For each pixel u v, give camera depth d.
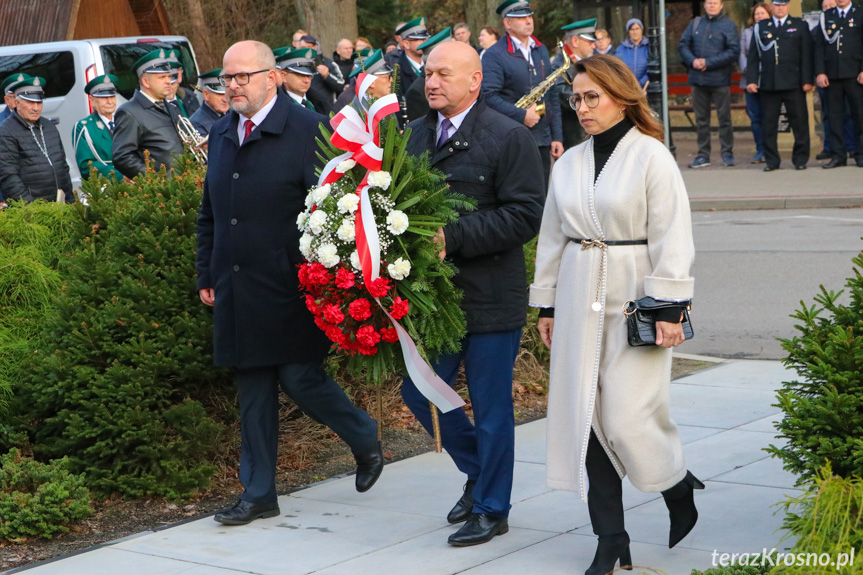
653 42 18.06
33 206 7.53
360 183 5.04
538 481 6.07
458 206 5.08
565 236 4.77
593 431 4.59
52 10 18.34
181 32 24.70
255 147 5.57
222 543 5.31
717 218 15.58
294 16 26.39
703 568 4.64
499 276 5.19
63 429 6.35
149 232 6.36
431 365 5.33
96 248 6.73
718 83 19.36
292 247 5.57
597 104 4.51
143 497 6.11
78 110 14.22
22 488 5.84
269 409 5.73
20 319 6.75
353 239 4.94
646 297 4.41
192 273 6.32
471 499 5.46
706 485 5.77
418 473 6.36
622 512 4.64
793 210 15.82
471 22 26.61
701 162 19.89
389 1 26.84
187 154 7.43
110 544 5.37
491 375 5.19
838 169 18.31
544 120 11.10
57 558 5.19
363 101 5.18
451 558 4.96
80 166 9.79
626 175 4.50
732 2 22.02
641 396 4.48
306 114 5.67
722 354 8.96
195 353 6.16
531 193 5.15
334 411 5.75
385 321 5.12
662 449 4.51
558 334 4.68
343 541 5.27
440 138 5.32
